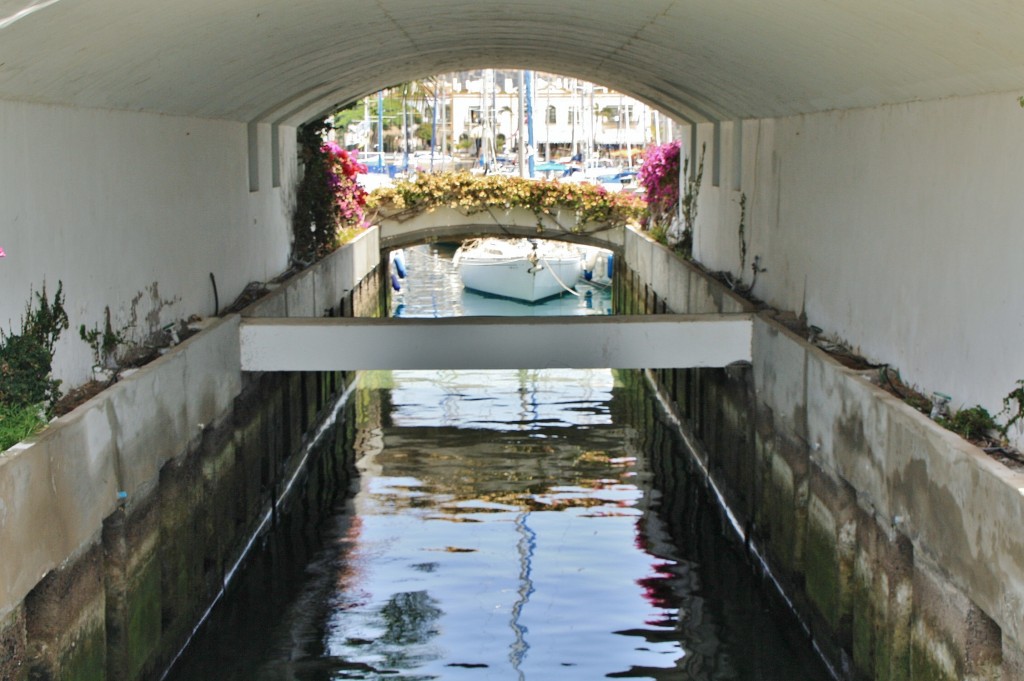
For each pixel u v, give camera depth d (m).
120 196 8.53
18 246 6.70
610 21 9.47
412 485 13.41
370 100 53.81
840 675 7.98
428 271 36.25
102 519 6.82
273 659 8.65
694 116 15.73
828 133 9.55
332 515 12.25
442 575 10.39
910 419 6.55
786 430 9.61
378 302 23.64
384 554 11.01
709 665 8.55
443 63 14.43
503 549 11.08
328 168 17.42
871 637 7.34
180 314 10.19
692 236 16.83
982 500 5.48
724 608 9.68
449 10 9.27
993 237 6.29
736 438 11.72
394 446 15.23
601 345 10.78
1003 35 5.36
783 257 11.20
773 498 10.08
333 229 17.81
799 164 10.53
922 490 6.35
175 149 10.05
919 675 6.51
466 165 48.97
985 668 5.71
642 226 21.45
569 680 8.31
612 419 16.83
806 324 10.29
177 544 8.56
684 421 15.31
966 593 5.74
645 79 13.53
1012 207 6.05
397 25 9.86
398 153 57.06
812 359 8.77
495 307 29.25
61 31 5.96
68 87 7.16
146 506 7.79
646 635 9.12
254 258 13.47
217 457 9.86
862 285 8.65
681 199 18.00
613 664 8.58
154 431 7.98
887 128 8.03
